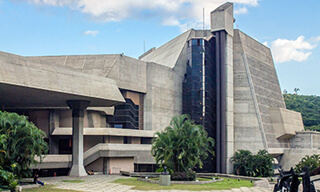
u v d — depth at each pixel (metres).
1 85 31.06
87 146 53.16
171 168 38.97
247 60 68.38
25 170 30.95
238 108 66.50
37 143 30.72
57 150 52.53
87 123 54.59
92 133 51.06
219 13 64.62
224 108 63.12
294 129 72.75
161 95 62.91
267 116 69.00
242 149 64.56
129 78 57.94
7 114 29.86
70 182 34.69
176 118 40.16
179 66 68.31
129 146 52.19
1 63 30.55
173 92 66.00
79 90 37.28
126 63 57.81
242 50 68.44
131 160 54.28
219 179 42.38
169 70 65.50
